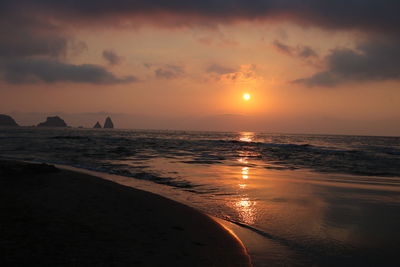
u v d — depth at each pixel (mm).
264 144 50750
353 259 4734
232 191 10133
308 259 4707
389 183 12148
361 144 61625
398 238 5699
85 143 40156
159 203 8016
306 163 20641
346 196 9469
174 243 5059
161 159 20953
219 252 4820
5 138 47656
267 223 6605
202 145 43062
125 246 4707
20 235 4844
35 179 10461
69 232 5168
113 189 9469
